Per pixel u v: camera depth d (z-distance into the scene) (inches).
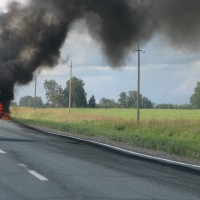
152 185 514.0
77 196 439.8
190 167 708.0
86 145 1077.8
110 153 901.2
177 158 868.0
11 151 871.7
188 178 580.4
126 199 428.8
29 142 1106.7
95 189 480.7
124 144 1185.4
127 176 580.4
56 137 1316.4
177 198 439.8
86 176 571.5
